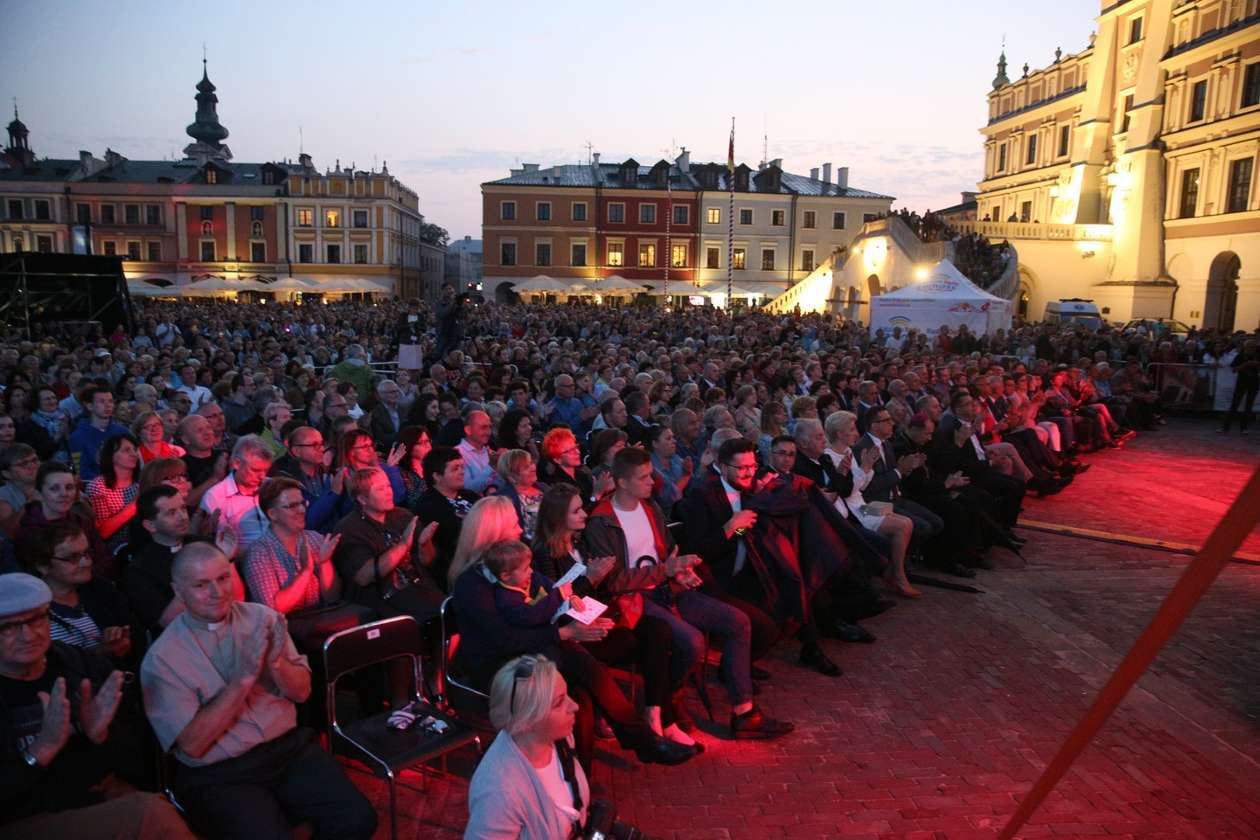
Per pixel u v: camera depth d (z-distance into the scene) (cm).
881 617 692
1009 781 455
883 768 467
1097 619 691
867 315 3838
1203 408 1908
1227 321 3400
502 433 776
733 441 568
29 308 2123
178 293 5088
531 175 6366
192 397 1140
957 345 2169
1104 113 3947
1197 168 3438
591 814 327
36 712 321
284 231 6694
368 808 351
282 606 446
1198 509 1066
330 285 5434
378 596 491
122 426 771
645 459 514
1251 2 3120
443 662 461
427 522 561
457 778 454
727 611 511
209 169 6856
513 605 431
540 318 3650
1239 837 408
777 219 6250
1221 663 606
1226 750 489
